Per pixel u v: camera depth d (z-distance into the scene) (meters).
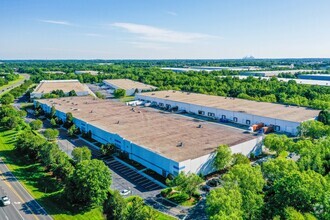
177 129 101.12
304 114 122.00
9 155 92.19
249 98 163.12
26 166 83.62
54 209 61.44
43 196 66.94
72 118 121.62
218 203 47.28
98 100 161.00
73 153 79.25
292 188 50.84
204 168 76.62
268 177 63.12
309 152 70.94
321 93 167.00
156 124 108.00
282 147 81.62
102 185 61.62
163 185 71.69
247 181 54.59
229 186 53.72
